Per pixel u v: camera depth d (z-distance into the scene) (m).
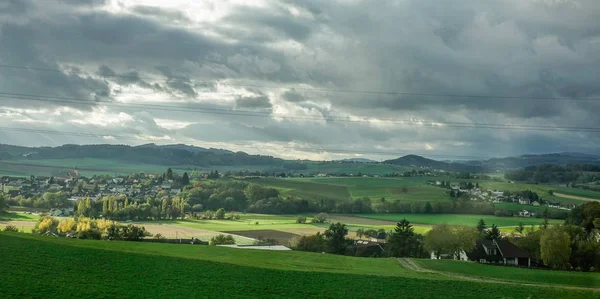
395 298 59.22
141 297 52.97
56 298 49.59
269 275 67.69
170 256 75.88
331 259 101.44
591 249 118.00
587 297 62.28
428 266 97.12
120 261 68.31
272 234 172.62
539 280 81.38
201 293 56.28
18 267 59.28
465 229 133.00
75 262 64.88
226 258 85.88
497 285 67.31
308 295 58.72
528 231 149.25
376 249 153.62
